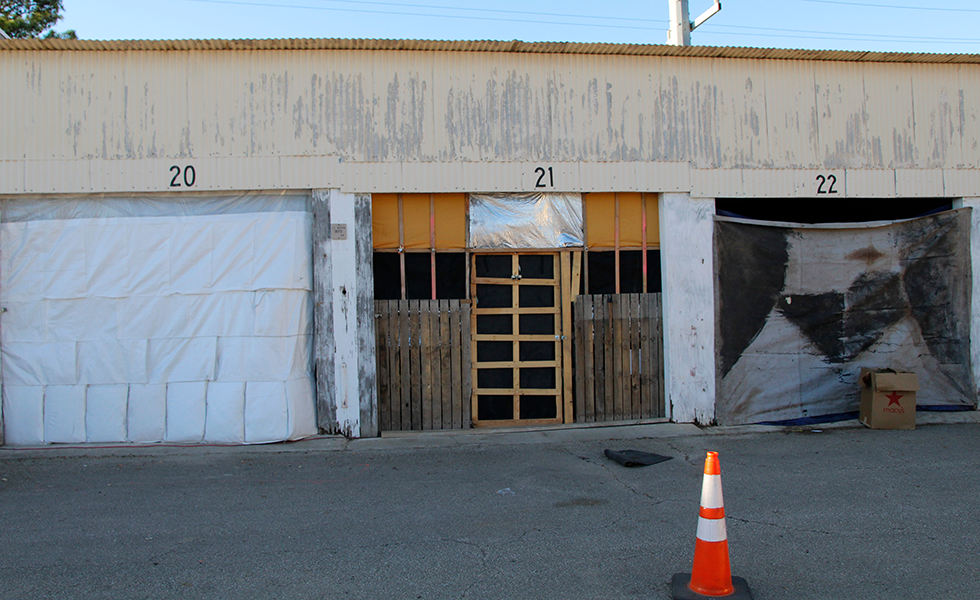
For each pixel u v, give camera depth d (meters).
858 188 8.93
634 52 8.45
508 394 8.61
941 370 9.07
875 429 8.34
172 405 7.78
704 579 3.88
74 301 7.84
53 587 4.09
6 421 7.74
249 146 7.99
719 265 8.64
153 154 7.90
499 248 8.51
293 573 4.28
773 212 9.11
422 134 8.22
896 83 9.05
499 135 8.34
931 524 5.06
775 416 8.71
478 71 8.30
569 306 8.64
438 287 8.46
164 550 4.68
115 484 6.33
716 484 3.94
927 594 3.93
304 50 8.05
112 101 7.88
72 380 7.79
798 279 8.80
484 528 5.07
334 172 8.06
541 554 4.54
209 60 7.97
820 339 8.84
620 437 8.03
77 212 7.94
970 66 9.21
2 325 7.77
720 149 8.67
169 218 7.93
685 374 8.59
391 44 8.05
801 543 4.71
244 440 7.75
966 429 8.25
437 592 3.99
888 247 8.98
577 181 8.45
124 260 7.88
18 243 7.83
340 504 5.70
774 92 8.78
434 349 8.39
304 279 8.03
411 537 4.89
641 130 8.55
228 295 7.90
